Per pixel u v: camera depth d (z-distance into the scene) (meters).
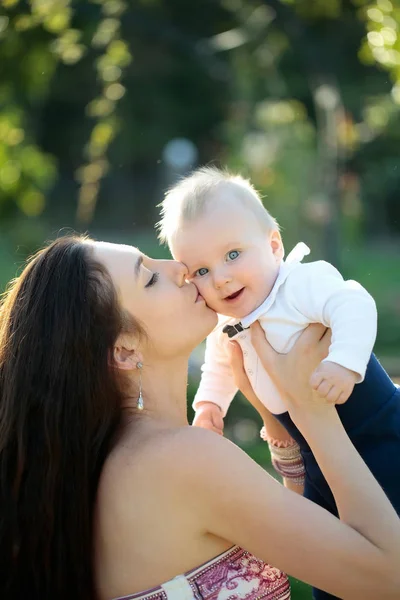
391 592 2.27
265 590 2.42
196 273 2.84
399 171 19.45
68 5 8.67
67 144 24.64
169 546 2.32
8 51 8.80
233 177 3.03
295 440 2.81
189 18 13.23
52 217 24.06
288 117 12.32
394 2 5.93
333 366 2.41
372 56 6.31
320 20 9.98
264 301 2.74
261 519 2.27
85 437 2.37
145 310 2.49
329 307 2.57
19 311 2.43
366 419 2.69
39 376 2.36
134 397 2.52
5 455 2.38
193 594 2.32
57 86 21.41
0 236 12.16
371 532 2.29
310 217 10.15
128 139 23.22
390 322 12.76
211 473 2.29
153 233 24.67
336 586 2.28
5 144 9.21
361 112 16.69
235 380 2.87
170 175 22.64
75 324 2.36
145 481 2.33
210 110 22.78
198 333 2.60
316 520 2.27
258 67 11.55
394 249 20.50
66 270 2.42
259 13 9.97
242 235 2.79
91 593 2.39
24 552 2.37
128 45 10.25
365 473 2.39
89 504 2.39
